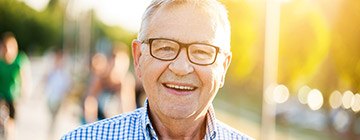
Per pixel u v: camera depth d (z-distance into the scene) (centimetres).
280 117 2464
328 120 978
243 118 2431
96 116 840
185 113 264
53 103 1190
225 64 278
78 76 2455
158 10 264
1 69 919
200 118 275
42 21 5950
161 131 278
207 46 261
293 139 1984
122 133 280
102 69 820
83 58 3897
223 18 270
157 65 262
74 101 1466
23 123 1587
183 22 260
